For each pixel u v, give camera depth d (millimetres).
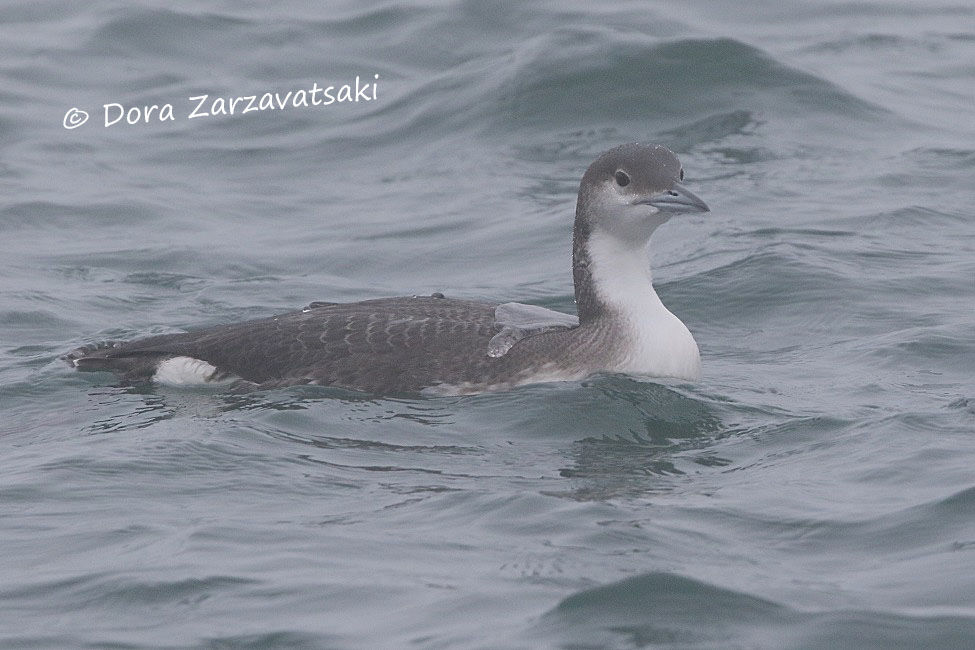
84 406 14383
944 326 16422
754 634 9570
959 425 13359
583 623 9688
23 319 17781
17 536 11336
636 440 13391
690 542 10977
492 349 14461
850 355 15969
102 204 22453
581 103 24891
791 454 12961
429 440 13344
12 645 9586
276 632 9680
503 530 11242
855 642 9445
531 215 21516
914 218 20578
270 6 31125
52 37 29719
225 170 24344
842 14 30297
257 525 11391
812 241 19562
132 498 12016
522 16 29359
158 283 19438
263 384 14586
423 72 28000
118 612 10016
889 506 11508
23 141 25266
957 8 31078
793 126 24234
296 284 19312
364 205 22562
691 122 24359
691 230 20562
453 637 9539
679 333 14961
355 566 10625
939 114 25219
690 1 30500
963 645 9375
